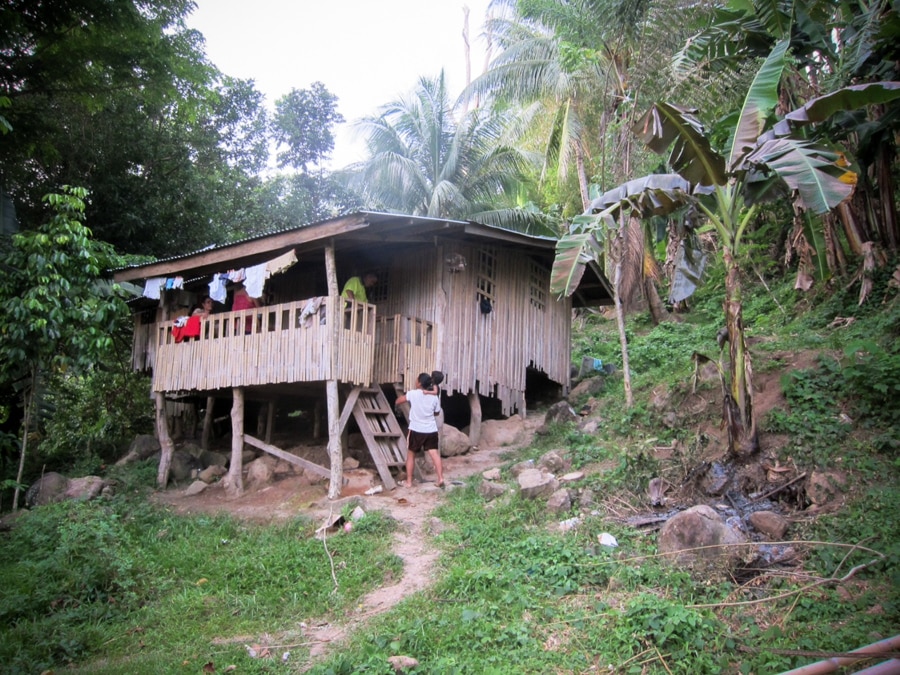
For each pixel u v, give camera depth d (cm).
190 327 1081
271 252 998
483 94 1922
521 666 448
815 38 858
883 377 686
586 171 1766
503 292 1236
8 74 1311
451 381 1081
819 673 275
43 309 923
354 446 1176
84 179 1458
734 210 704
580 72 1264
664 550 582
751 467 677
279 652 524
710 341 1266
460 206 2184
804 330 969
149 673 486
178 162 1609
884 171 962
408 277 1127
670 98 884
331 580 647
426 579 628
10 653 516
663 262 1809
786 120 638
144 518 848
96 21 1303
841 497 601
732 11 919
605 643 463
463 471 985
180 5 1457
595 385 1287
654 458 753
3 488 969
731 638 445
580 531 651
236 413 1005
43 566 654
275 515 855
